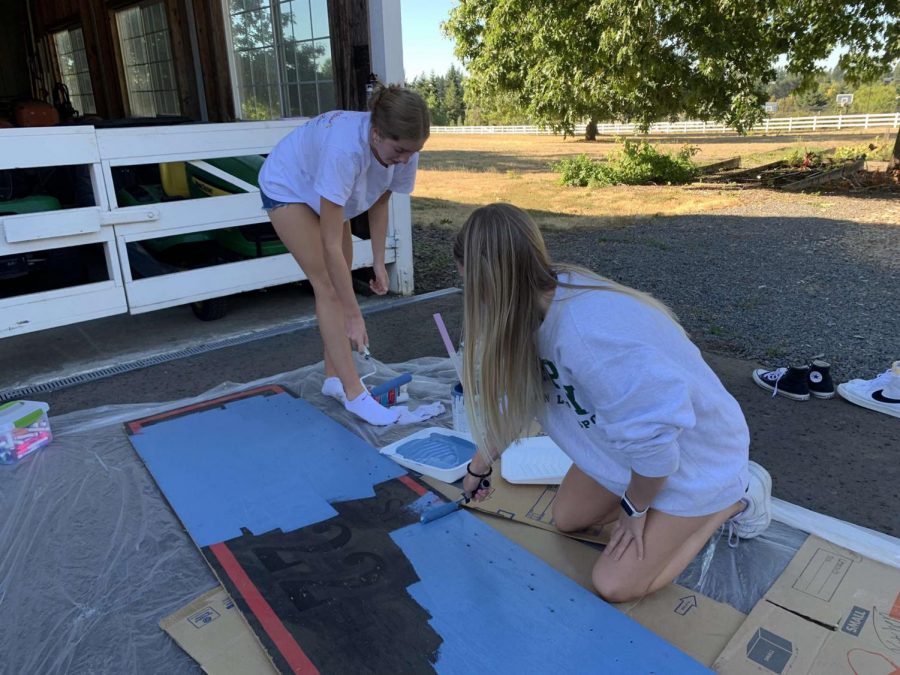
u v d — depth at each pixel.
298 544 2.02
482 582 1.84
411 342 3.99
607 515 2.01
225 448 2.64
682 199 10.44
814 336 4.01
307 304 4.82
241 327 4.34
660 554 1.67
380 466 2.48
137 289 3.91
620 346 1.38
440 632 1.66
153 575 1.94
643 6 9.69
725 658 1.58
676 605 1.77
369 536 2.06
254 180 4.48
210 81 6.39
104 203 3.72
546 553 1.98
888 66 11.13
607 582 1.72
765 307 4.64
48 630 1.74
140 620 1.77
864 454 2.56
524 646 1.61
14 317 3.54
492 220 1.47
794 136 25.78
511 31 12.46
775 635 1.64
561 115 12.77
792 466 2.48
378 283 3.06
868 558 1.92
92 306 3.77
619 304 1.44
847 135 24.72
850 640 1.62
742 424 1.63
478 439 1.79
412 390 3.23
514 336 1.53
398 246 4.83
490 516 2.17
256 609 1.75
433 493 2.29
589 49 11.20
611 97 11.90
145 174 5.21
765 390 3.17
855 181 11.62
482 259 1.48
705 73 10.64
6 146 3.35
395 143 2.33
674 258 6.28
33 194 4.43
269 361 3.72
